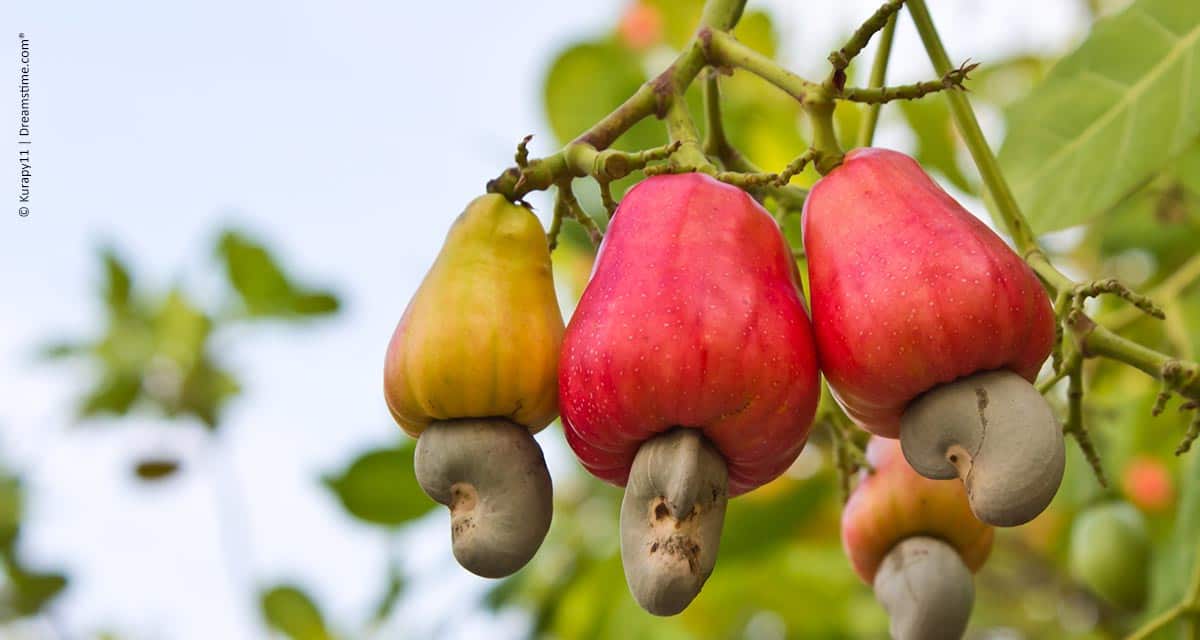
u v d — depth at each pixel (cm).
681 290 79
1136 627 106
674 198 81
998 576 129
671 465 79
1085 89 93
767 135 111
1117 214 115
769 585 117
